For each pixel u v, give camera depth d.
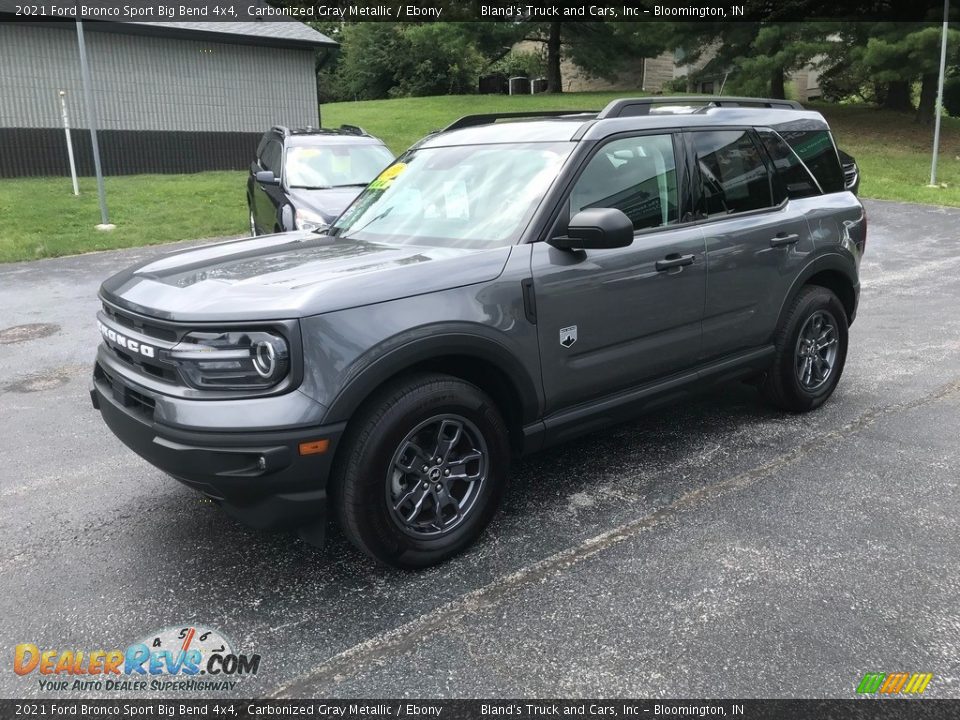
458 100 32.09
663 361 3.96
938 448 4.32
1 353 6.64
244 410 2.73
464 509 3.29
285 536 3.51
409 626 2.83
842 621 2.78
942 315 7.42
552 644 2.71
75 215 13.73
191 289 3.02
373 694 2.48
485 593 3.02
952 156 20.84
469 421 3.21
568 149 3.70
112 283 3.45
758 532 3.44
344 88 50.59
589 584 3.06
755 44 22.61
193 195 16.06
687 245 3.94
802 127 4.90
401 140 22.53
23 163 17.97
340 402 2.80
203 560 3.31
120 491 4.00
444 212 3.84
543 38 35.31
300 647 2.72
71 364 6.34
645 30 25.34
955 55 20.03
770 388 4.77
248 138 21.23
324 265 3.25
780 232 4.46
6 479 4.16
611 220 3.28
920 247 11.34
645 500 3.79
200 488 2.88
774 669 2.54
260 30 20.59
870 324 7.18
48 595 3.06
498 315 3.22
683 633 2.74
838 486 3.88
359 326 2.86
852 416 4.86
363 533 2.98
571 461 4.29
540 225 3.47
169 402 2.82
